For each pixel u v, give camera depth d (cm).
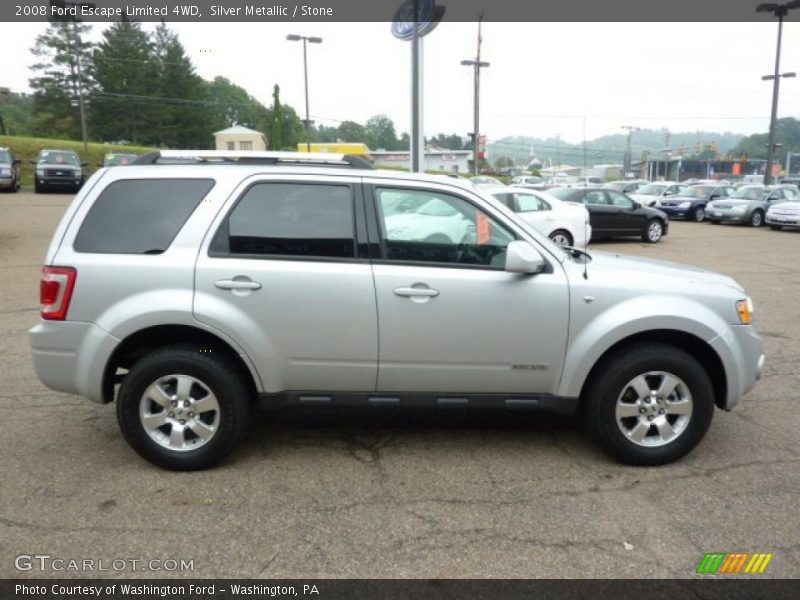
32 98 6519
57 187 2845
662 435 382
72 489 352
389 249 372
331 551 297
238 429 374
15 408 471
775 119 3269
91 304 360
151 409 373
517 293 369
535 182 4475
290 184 375
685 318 370
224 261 363
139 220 369
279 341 367
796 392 521
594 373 385
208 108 6906
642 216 1677
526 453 405
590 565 288
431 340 370
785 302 886
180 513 328
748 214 2206
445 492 353
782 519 326
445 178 390
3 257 1206
